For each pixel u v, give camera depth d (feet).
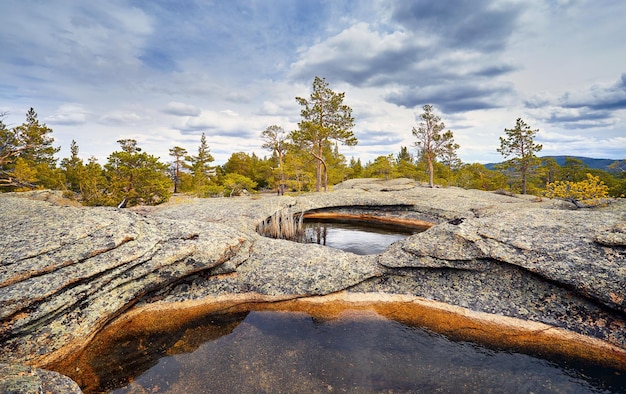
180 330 26.76
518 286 30.17
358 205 85.25
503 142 170.19
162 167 97.60
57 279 23.49
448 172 212.23
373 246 52.37
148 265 29.35
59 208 35.19
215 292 32.24
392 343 25.05
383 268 35.22
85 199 78.13
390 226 72.43
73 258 25.39
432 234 37.68
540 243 31.17
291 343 25.04
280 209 69.00
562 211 38.17
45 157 118.83
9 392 14.62
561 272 27.66
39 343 21.57
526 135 160.97
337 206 84.89
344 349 24.22
